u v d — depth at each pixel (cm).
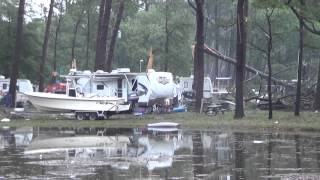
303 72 12862
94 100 8950
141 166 4006
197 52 10400
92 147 5247
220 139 6050
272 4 7919
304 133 6800
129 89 9869
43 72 13400
